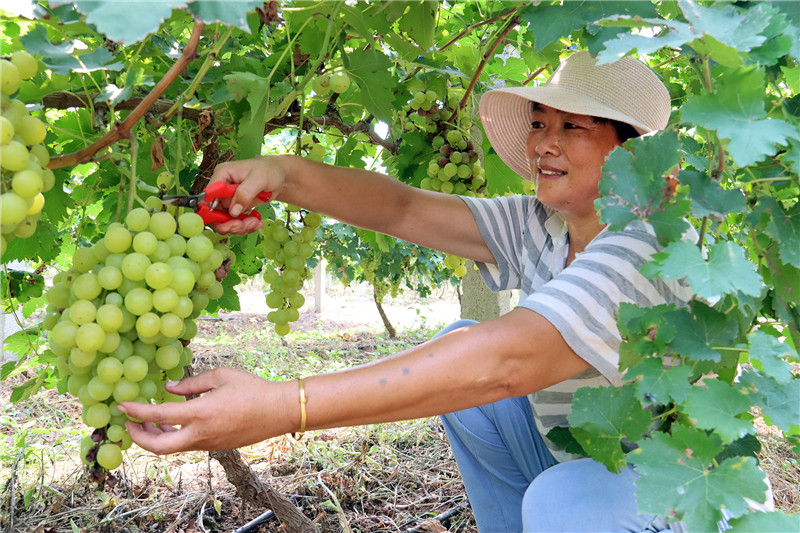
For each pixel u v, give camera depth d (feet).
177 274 4.18
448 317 40.65
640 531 5.19
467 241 7.38
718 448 3.59
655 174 3.82
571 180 5.93
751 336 3.72
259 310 42.83
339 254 24.29
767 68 5.13
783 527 3.40
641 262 4.85
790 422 3.57
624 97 5.82
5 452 12.17
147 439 3.97
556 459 7.14
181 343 4.88
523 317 4.50
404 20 7.13
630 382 4.17
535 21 5.34
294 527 9.69
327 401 4.13
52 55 4.36
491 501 7.92
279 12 5.65
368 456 12.17
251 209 5.68
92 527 9.82
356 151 9.12
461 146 8.38
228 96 5.68
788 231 4.16
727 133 3.51
